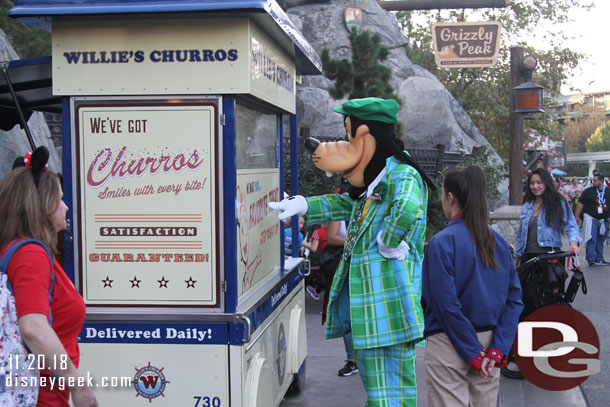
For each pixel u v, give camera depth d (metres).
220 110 2.99
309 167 8.59
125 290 3.07
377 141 3.72
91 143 3.05
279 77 3.76
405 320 3.47
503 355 2.91
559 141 29.05
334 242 5.07
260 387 3.18
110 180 3.06
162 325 3.04
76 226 3.07
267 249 3.86
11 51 6.87
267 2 2.84
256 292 3.47
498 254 3.00
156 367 3.05
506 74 22.91
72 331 2.31
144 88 3.01
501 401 4.80
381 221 3.59
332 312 3.90
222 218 3.02
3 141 5.77
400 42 15.29
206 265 3.04
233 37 2.95
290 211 3.82
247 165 3.42
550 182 5.84
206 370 3.03
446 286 2.87
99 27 3.00
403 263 3.55
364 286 3.55
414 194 3.40
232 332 3.01
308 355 6.00
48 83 3.52
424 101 13.59
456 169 3.08
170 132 3.02
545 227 5.79
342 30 14.34
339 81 8.12
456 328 2.87
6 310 2.06
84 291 3.08
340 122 12.55
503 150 22.25
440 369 2.99
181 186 3.03
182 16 2.94
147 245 3.05
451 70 22.91
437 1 12.05
